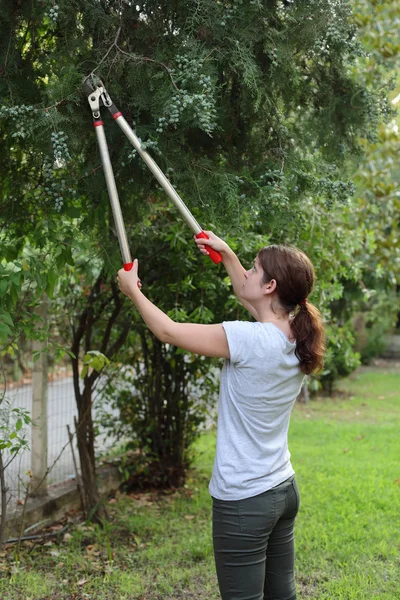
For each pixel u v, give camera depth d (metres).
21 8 2.54
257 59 2.68
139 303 2.08
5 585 3.36
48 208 2.98
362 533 4.10
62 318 4.82
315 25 2.63
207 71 2.40
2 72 2.58
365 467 5.71
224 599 2.04
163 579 3.49
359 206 6.00
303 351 2.06
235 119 2.86
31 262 3.01
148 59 2.47
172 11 2.56
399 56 4.16
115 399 5.37
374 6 4.15
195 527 4.32
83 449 4.33
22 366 9.59
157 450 5.32
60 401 7.49
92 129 2.59
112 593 3.33
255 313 2.24
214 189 2.63
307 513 4.48
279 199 2.63
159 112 2.45
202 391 5.49
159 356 5.20
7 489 3.48
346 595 3.27
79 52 2.56
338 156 3.07
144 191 2.80
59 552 3.79
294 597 2.23
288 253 2.12
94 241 3.12
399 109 4.15
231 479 1.99
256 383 2.00
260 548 2.02
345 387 10.73
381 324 12.90
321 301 4.70
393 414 8.54
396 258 6.45
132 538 4.12
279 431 2.09
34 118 2.42
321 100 3.03
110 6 2.59
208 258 4.01
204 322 4.24
